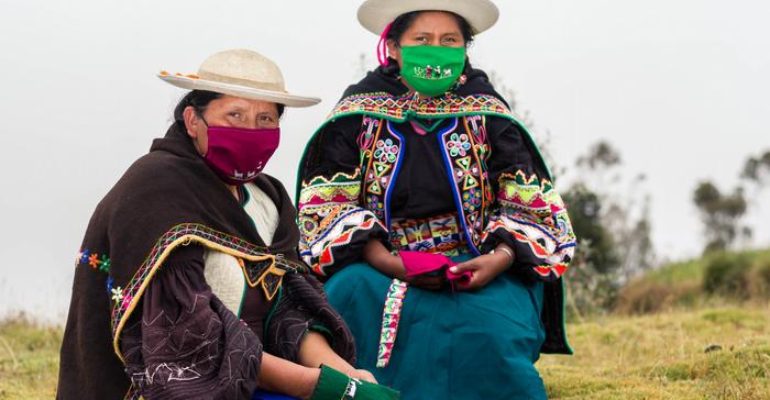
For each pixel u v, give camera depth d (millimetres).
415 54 5559
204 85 4207
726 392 6008
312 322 4461
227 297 4227
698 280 15320
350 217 5633
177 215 4074
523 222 5684
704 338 7801
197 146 4336
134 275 4008
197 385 3920
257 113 4258
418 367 5316
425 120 5742
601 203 16922
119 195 4125
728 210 33969
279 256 4438
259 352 4016
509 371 5219
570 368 7164
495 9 5672
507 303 5414
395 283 5469
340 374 4141
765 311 9203
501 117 5766
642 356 7402
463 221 5676
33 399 6582
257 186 4582
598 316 9898
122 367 4125
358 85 5902
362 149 5770
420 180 5660
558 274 5641
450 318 5336
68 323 4207
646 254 19484
